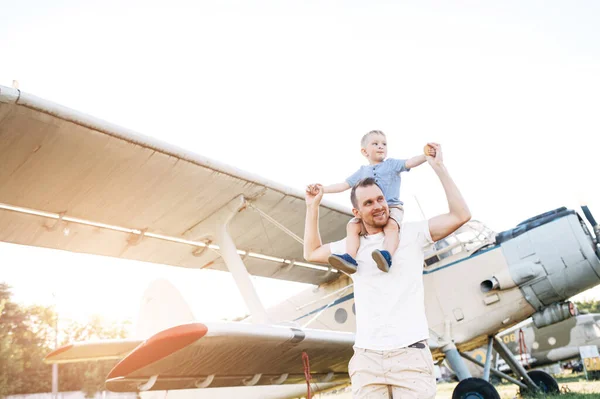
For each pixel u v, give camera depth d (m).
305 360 3.24
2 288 41.09
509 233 6.85
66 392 37.31
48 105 4.13
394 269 1.91
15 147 4.42
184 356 3.70
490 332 6.79
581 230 6.43
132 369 3.54
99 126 4.44
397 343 1.79
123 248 6.36
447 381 23.19
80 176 4.98
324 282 8.33
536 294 6.46
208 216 6.04
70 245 6.12
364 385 1.82
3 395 35.19
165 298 8.98
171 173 5.19
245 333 3.82
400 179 3.02
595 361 15.20
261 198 5.98
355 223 2.15
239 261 5.73
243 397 7.75
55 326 39.03
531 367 16.86
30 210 5.45
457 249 7.15
